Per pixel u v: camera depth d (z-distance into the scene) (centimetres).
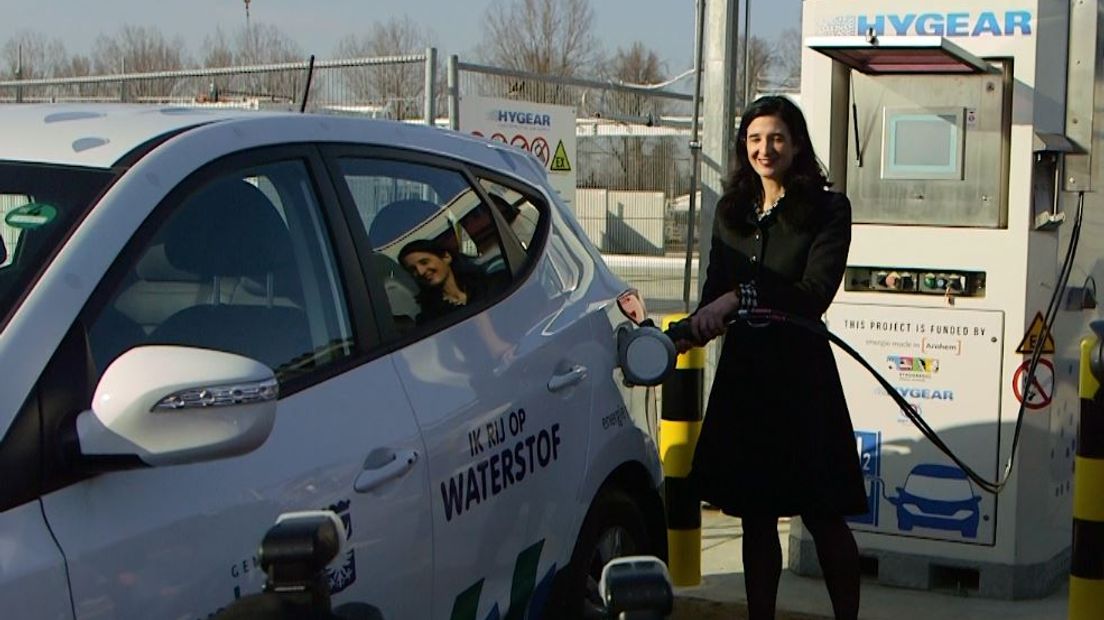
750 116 434
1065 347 554
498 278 376
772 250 433
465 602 327
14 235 256
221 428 229
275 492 265
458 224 369
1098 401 445
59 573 220
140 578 234
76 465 228
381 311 321
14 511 220
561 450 374
